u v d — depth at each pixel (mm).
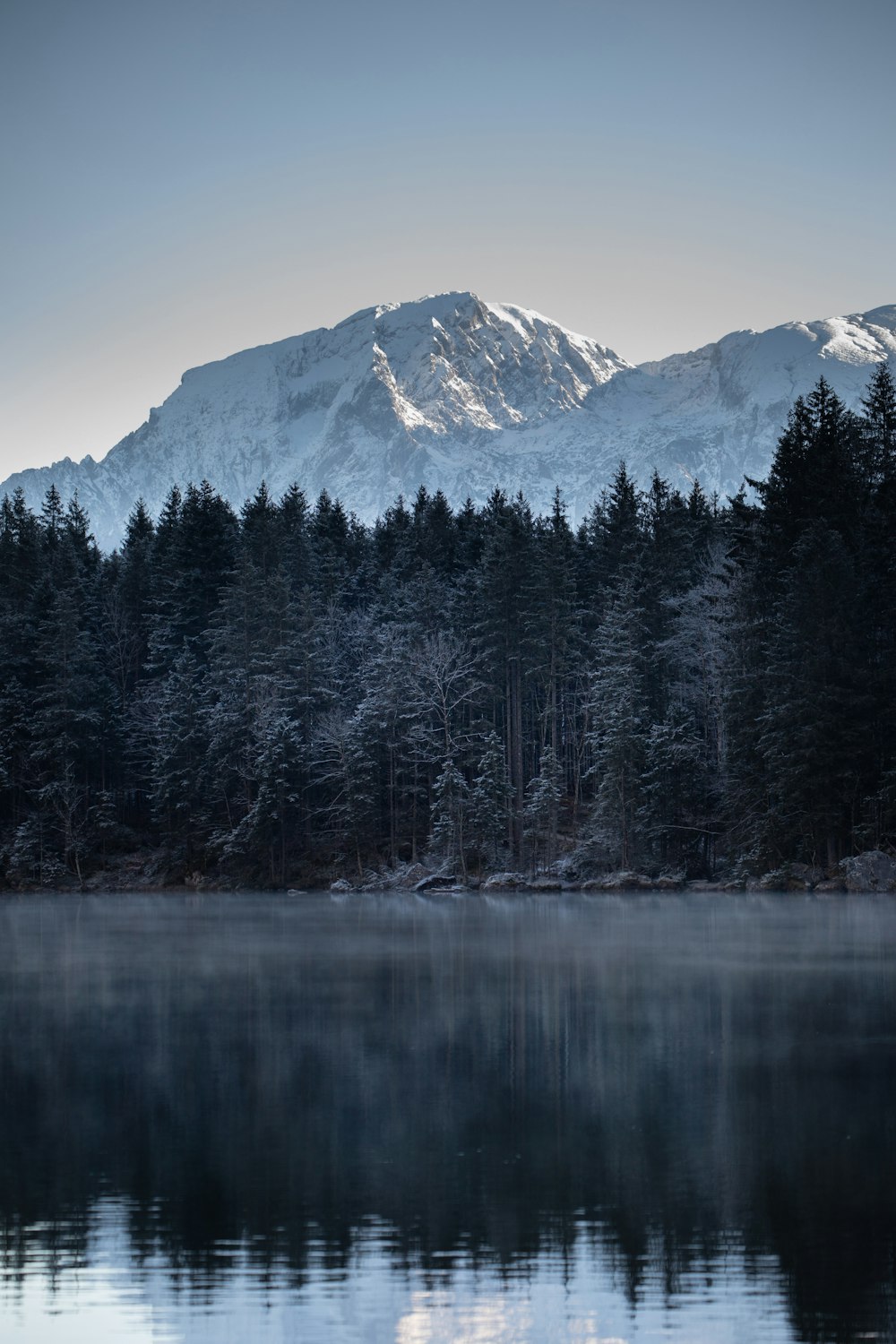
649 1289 21344
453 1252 23062
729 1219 24250
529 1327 20375
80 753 131625
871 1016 44094
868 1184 25984
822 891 97375
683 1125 30188
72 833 126750
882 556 102375
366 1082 34750
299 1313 20875
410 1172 27000
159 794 126125
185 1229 24156
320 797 129250
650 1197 25359
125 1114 31719
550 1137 29297
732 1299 21188
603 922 79625
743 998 48062
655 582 125312
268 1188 26188
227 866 126438
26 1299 21406
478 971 56625
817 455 107438
